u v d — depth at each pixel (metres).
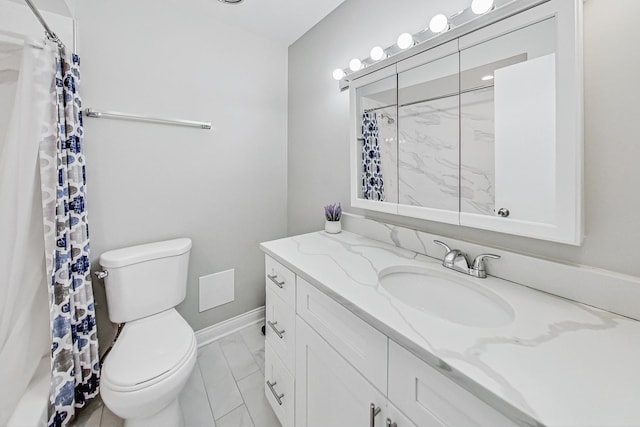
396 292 0.98
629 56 0.66
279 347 1.20
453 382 0.53
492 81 0.88
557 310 0.71
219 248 1.85
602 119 0.71
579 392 0.45
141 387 0.97
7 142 1.00
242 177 1.92
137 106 1.48
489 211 0.92
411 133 1.16
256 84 1.92
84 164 1.29
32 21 1.16
